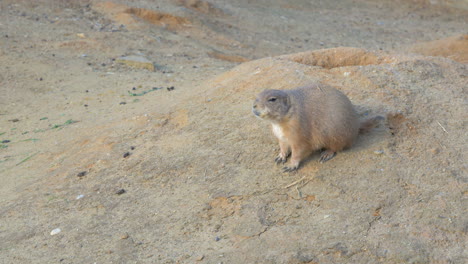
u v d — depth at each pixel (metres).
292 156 6.73
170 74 14.84
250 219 6.08
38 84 13.86
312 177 6.60
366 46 24.22
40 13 21.23
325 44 24.20
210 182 6.80
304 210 6.13
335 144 6.67
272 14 29.20
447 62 9.60
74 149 8.62
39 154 8.86
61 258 5.79
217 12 26.77
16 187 7.61
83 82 13.97
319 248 5.52
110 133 8.70
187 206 6.45
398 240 5.53
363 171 6.52
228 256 5.55
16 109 12.11
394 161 6.63
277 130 6.64
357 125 6.83
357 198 6.17
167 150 7.65
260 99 6.28
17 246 6.07
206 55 18.34
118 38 19.02
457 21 31.67
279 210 6.18
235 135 7.64
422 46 22.36
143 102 11.08
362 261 5.32
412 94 8.09
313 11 31.84
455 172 6.46
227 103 8.62
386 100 7.84
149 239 5.98
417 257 5.30
